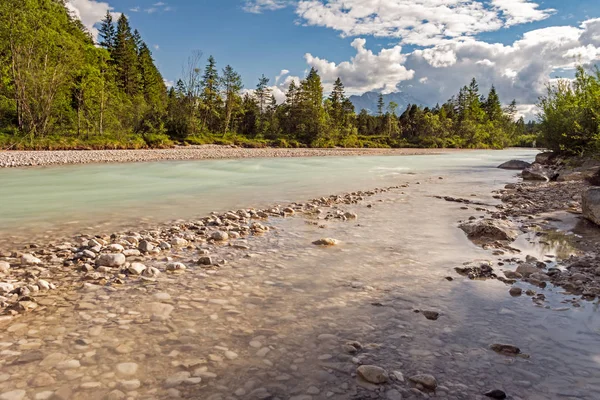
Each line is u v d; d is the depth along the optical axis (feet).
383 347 11.05
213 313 13.26
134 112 197.67
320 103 319.47
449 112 436.35
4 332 11.51
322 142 271.08
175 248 21.84
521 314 13.44
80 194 44.60
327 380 9.34
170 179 62.54
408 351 10.84
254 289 15.67
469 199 43.19
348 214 31.94
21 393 8.52
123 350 10.61
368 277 17.35
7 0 128.36
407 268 18.72
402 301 14.61
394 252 21.58
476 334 11.93
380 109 442.91
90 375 9.35
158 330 11.89
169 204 38.11
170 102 265.75
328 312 13.53
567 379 9.53
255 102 326.65
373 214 33.60
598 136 66.90
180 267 18.07
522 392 8.96
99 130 160.35
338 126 323.37
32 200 39.75
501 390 8.82
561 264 19.35
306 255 20.80
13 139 123.34
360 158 145.38
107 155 114.21
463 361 10.31
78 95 159.53
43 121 137.49
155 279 16.58
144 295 14.75
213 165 94.48
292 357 10.44
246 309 13.66
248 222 29.48
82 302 13.96
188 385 9.02
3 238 23.91
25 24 130.11
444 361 10.31
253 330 12.02
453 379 9.45
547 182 62.80
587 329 12.32
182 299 14.46
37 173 68.69
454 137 357.41
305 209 35.86
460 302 14.55
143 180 60.54
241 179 64.59
